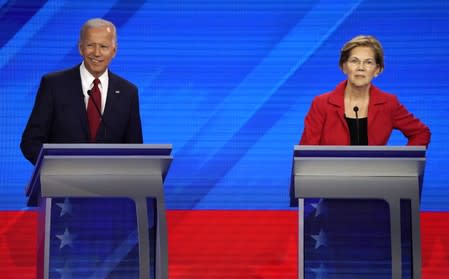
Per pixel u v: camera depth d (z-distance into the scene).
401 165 13.03
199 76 22.77
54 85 15.25
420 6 22.81
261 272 21.34
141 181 13.02
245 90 22.73
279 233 21.78
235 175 22.48
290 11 22.86
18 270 21.34
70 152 12.73
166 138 22.61
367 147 12.88
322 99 15.40
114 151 12.79
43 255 12.88
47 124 15.12
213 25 22.86
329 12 22.84
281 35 22.84
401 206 13.20
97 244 13.08
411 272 13.12
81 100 15.20
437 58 22.78
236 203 22.38
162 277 12.97
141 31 22.80
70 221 13.05
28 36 22.64
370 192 13.05
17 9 22.64
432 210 22.39
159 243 13.01
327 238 13.22
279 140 22.66
